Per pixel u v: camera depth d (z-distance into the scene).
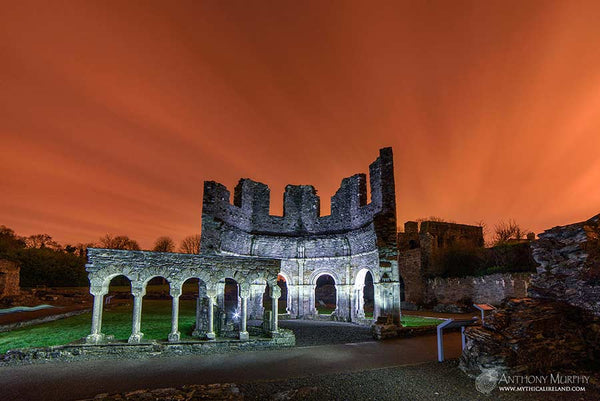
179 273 16.89
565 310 12.88
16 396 10.52
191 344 15.80
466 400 10.13
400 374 12.52
